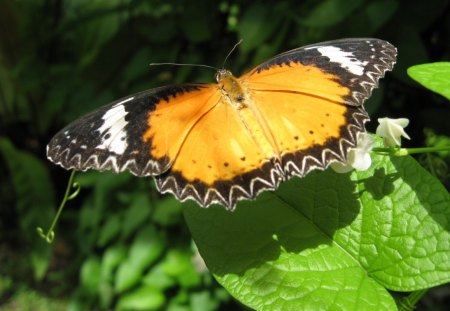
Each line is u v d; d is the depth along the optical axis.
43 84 0.61
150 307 0.49
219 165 0.26
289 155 0.26
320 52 0.27
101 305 0.54
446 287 0.49
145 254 0.51
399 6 0.38
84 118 0.26
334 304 0.26
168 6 0.52
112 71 0.57
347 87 0.26
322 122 0.26
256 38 0.41
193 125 0.26
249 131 0.26
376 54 0.26
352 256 0.27
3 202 0.71
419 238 0.26
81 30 0.58
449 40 0.39
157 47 0.52
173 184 0.26
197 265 0.49
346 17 0.38
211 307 0.49
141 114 0.26
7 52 0.64
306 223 0.27
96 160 0.26
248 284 0.26
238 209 0.27
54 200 0.65
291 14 0.40
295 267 0.26
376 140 0.27
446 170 0.31
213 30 0.49
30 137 0.71
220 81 0.27
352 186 0.27
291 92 0.26
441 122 0.38
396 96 0.40
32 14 0.60
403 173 0.27
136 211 0.53
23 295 0.61
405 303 0.26
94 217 0.56
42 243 0.62
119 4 0.56
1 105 0.67
